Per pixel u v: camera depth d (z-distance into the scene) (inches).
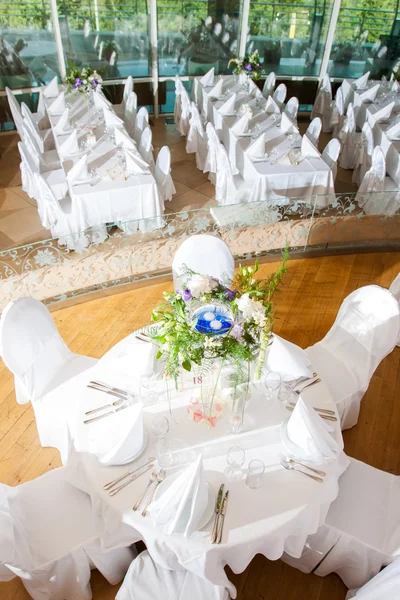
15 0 296.4
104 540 96.7
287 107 313.9
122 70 356.8
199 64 371.2
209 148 260.7
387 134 267.0
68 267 182.7
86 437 103.7
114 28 333.7
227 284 124.3
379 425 148.9
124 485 95.3
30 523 101.3
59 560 97.0
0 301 179.0
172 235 192.1
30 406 150.2
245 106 286.5
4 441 139.9
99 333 174.9
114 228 184.1
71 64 313.1
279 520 90.6
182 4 334.3
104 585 112.3
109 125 265.9
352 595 109.3
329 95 345.4
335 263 214.4
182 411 109.9
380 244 222.1
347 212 208.8
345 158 298.0
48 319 127.6
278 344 115.0
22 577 97.7
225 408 109.7
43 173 229.3
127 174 215.9
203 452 101.9
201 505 88.4
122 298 189.8
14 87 329.4
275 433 105.7
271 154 237.9
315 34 368.5
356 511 105.3
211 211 191.6
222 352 92.7
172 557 92.3
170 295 99.3
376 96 330.0
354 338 136.3
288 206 200.7
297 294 196.9
